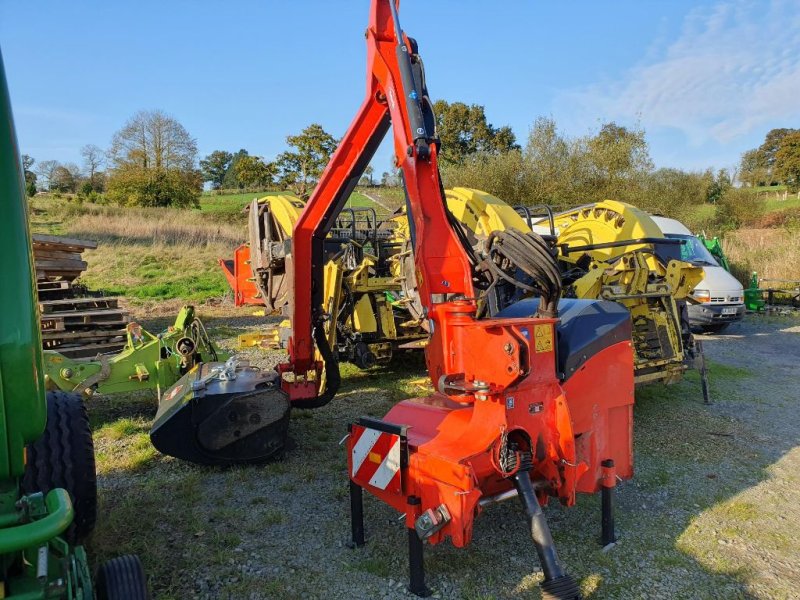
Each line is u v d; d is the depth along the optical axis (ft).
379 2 13.92
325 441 18.43
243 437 15.67
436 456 10.01
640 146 74.74
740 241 71.41
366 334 26.18
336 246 29.14
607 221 25.88
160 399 18.20
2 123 5.94
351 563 11.55
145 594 7.80
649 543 12.42
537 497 11.69
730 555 12.00
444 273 12.57
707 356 32.76
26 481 10.62
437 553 11.85
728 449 18.15
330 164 15.89
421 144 12.54
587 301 13.79
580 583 10.90
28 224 6.23
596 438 12.39
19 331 5.89
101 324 27.86
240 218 106.52
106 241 72.49
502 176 74.64
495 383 10.30
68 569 6.94
